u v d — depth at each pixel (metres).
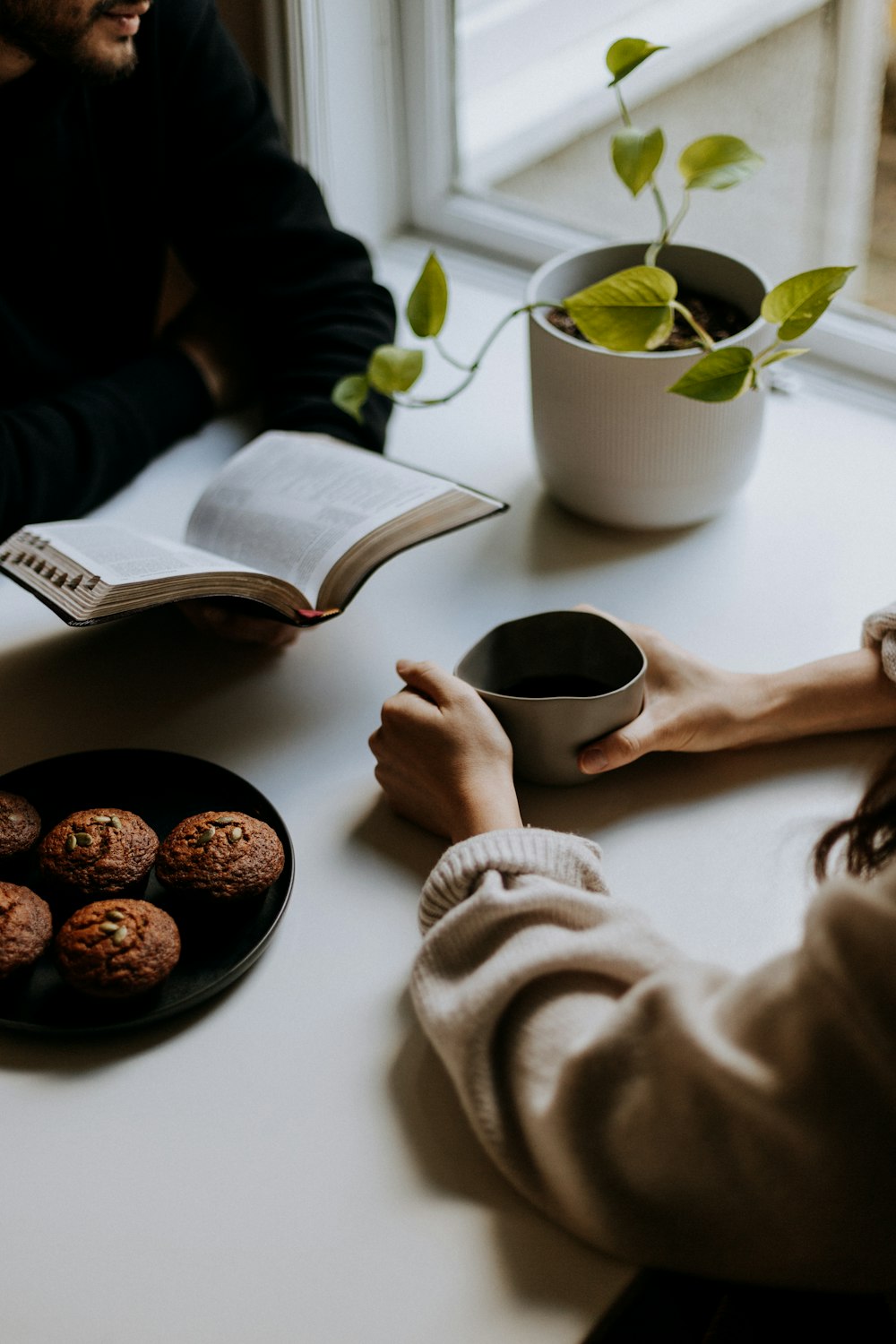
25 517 1.03
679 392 0.88
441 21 1.40
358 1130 0.66
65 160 1.09
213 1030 0.72
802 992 0.50
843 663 0.88
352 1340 0.58
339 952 0.76
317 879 0.80
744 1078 0.52
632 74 1.38
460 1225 0.62
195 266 1.25
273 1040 0.71
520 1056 0.63
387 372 0.99
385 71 1.42
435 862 0.81
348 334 1.17
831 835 0.72
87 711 0.93
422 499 0.94
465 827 0.76
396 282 1.46
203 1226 0.63
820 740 0.89
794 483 1.15
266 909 0.76
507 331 1.39
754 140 1.33
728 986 0.56
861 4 1.19
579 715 0.81
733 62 1.30
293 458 1.04
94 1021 0.70
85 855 0.75
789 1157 0.52
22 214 1.10
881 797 0.70
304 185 1.22
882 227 1.28
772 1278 0.58
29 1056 0.71
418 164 1.50
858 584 1.02
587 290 0.91
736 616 1.00
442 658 0.97
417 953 0.72
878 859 0.68
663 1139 0.55
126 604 0.82
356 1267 0.60
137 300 1.25
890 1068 0.49
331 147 1.42
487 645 0.87
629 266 1.11
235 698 0.95
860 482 1.15
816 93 1.26
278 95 1.36
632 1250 0.58
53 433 1.05
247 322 1.24
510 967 0.64
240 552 0.97
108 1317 0.59
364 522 0.93
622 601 1.02
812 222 1.34
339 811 0.85
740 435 1.02
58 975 0.73
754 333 0.96
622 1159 0.57
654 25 1.35
